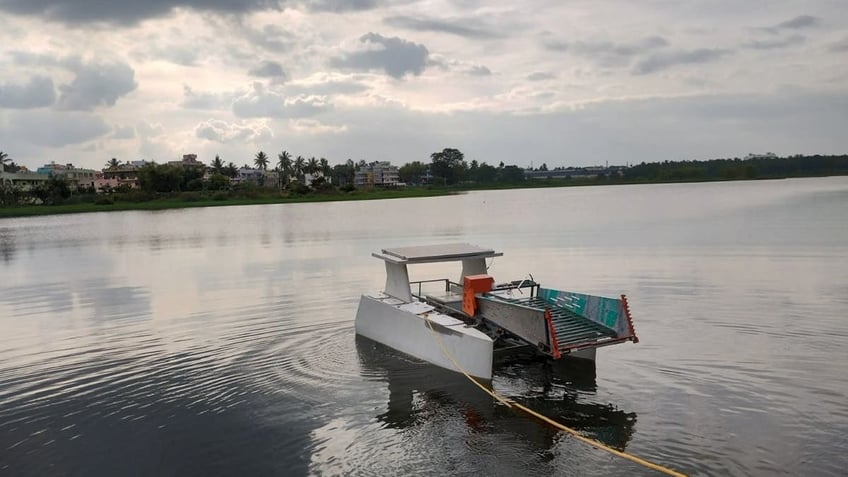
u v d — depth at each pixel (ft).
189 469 30.68
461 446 32.14
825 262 87.97
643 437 32.48
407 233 160.97
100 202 419.54
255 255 122.42
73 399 40.96
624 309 43.62
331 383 42.39
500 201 387.75
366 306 54.75
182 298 76.74
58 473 30.73
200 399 40.01
